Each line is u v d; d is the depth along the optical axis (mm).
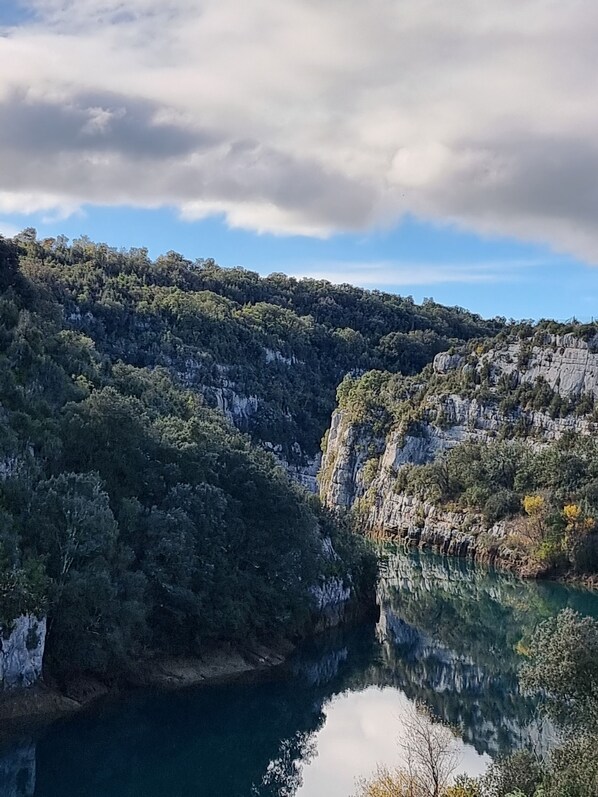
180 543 85625
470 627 129250
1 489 77562
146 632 82875
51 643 75625
